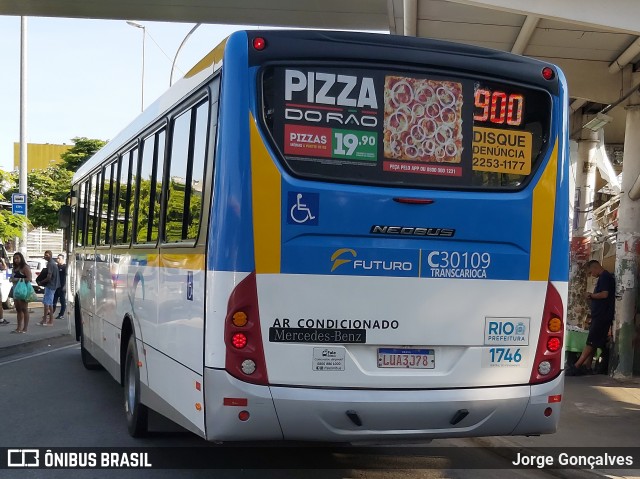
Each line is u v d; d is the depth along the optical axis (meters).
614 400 9.56
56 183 38.50
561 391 5.54
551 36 10.96
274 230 4.99
